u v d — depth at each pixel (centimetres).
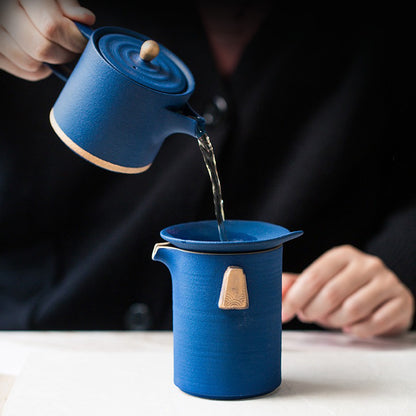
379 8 138
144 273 137
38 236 139
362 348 96
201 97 133
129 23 134
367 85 138
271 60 137
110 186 139
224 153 134
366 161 140
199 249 69
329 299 100
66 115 79
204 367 71
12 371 84
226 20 137
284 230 75
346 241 141
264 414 68
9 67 102
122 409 69
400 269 123
